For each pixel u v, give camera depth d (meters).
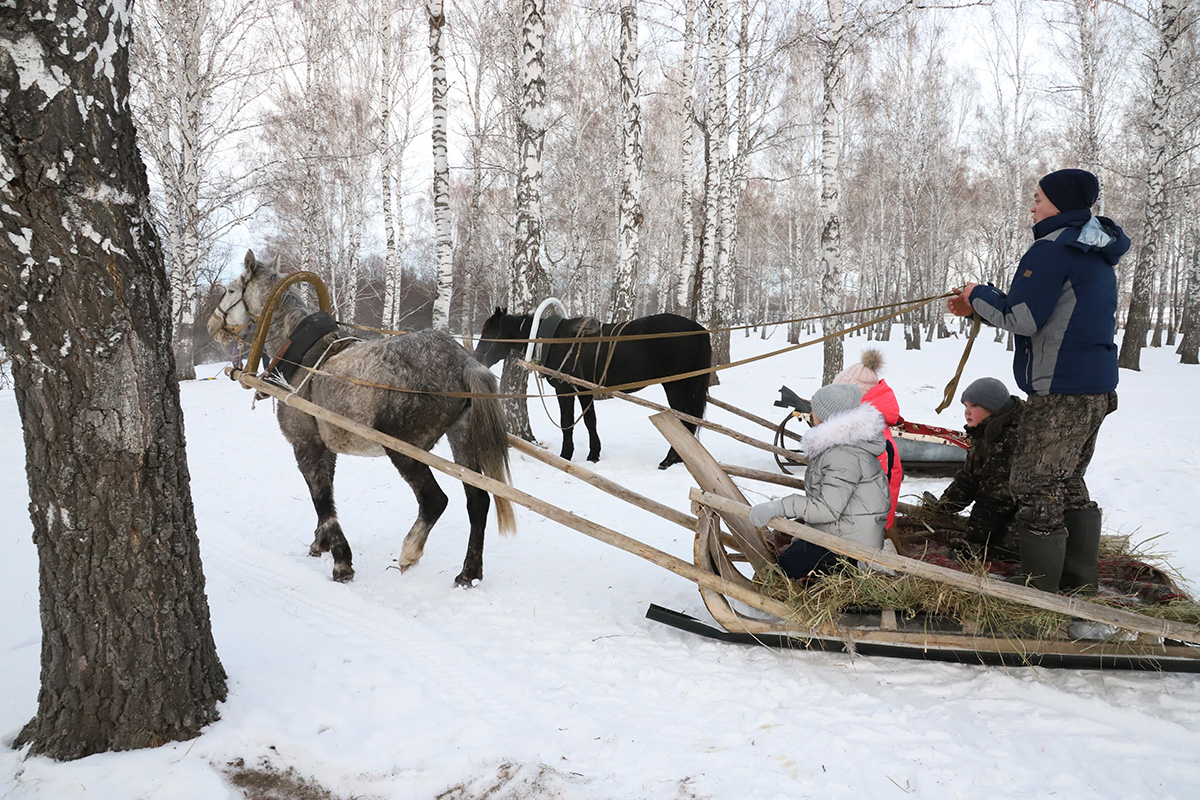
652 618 4.09
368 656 3.99
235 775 2.92
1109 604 3.40
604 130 25.88
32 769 2.87
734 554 4.48
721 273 20.89
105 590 2.92
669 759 2.97
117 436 2.83
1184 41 22.41
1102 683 3.46
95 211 2.65
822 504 3.75
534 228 10.52
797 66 28.83
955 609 3.49
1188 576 4.79
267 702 3.41
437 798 2.81
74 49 2.53
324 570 5.52
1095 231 3.38
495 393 5.19
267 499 7.78
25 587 4.91
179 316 20.41
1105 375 3.46
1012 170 34.38
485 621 4.52
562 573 5.42
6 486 7.99
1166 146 19.05
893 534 4.24
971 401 4.52
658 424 4.66
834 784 2.77
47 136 2.50
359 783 2.91
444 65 14.23
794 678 3.64
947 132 39.88
